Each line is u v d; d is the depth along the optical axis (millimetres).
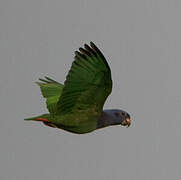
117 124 13203
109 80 11102
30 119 11953
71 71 10680
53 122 11844
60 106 11430
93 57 10625
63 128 12055
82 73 10805
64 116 11781
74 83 10898
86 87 11109
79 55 10547
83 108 11625
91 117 11852
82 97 11352
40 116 11969
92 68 10789
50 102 13453
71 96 11227
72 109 11625
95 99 11484
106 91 11367
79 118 11773
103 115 12703
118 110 13156
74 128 12000
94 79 11000
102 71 10875
